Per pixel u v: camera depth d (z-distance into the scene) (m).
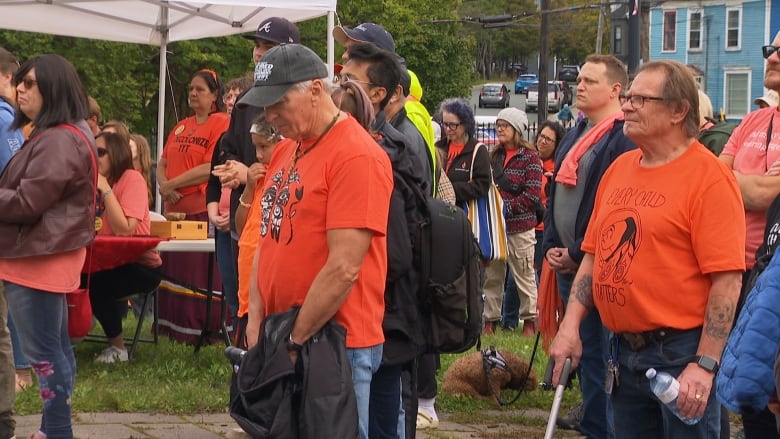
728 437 5.46
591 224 4.53
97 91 25.27
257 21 11.33
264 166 5.70
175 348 9.02
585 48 97.44
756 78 61.66
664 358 4.13
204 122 9.09
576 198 5.95
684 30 63.91
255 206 5.69
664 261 4.11
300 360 3.98
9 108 6.27
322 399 3.90
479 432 6.79
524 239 10.95
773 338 3.64
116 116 25.88
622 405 4.41
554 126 11.92
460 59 46.81
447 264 4.91
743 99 62.34
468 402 7.58
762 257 4.10
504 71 119.00
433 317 4.93
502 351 7.94
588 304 4.54
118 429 6.47
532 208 10.97
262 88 3.98
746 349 3.66
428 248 4.89
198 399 7.21
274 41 6.71
